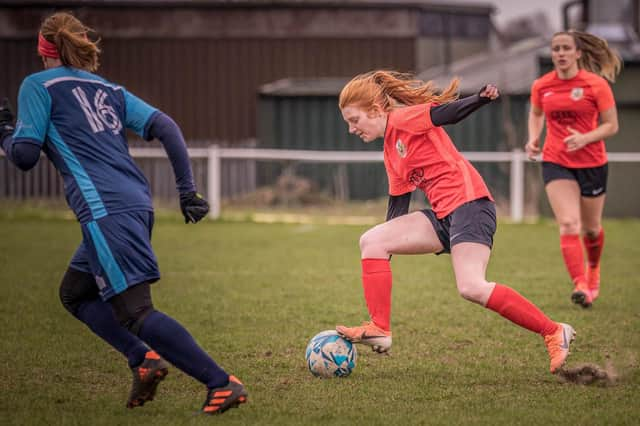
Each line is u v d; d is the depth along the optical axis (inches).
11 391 565.9
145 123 517.0
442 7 3063.5
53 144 496.7
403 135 577.6
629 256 1311.5
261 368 630.5
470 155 1923.0
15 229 1646.2
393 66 2834.6
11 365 636.1
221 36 2805.1
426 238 594.2
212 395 492.7
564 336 580.7
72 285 522.3
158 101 2763.3
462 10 3100.4
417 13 2832.2
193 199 516.4
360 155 1961.1
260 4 2822.3
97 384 587.8
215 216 1923.0
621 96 2301.9
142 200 501.7
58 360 650.8
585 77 885.8
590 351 683.4
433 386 581.9
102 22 2822.3
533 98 927.7
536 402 539.8
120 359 655.1
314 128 2544.3
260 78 2773.1
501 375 611.8
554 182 909.8
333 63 2807.6
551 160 916.0
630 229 1752.0
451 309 865.5
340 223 1891.0
